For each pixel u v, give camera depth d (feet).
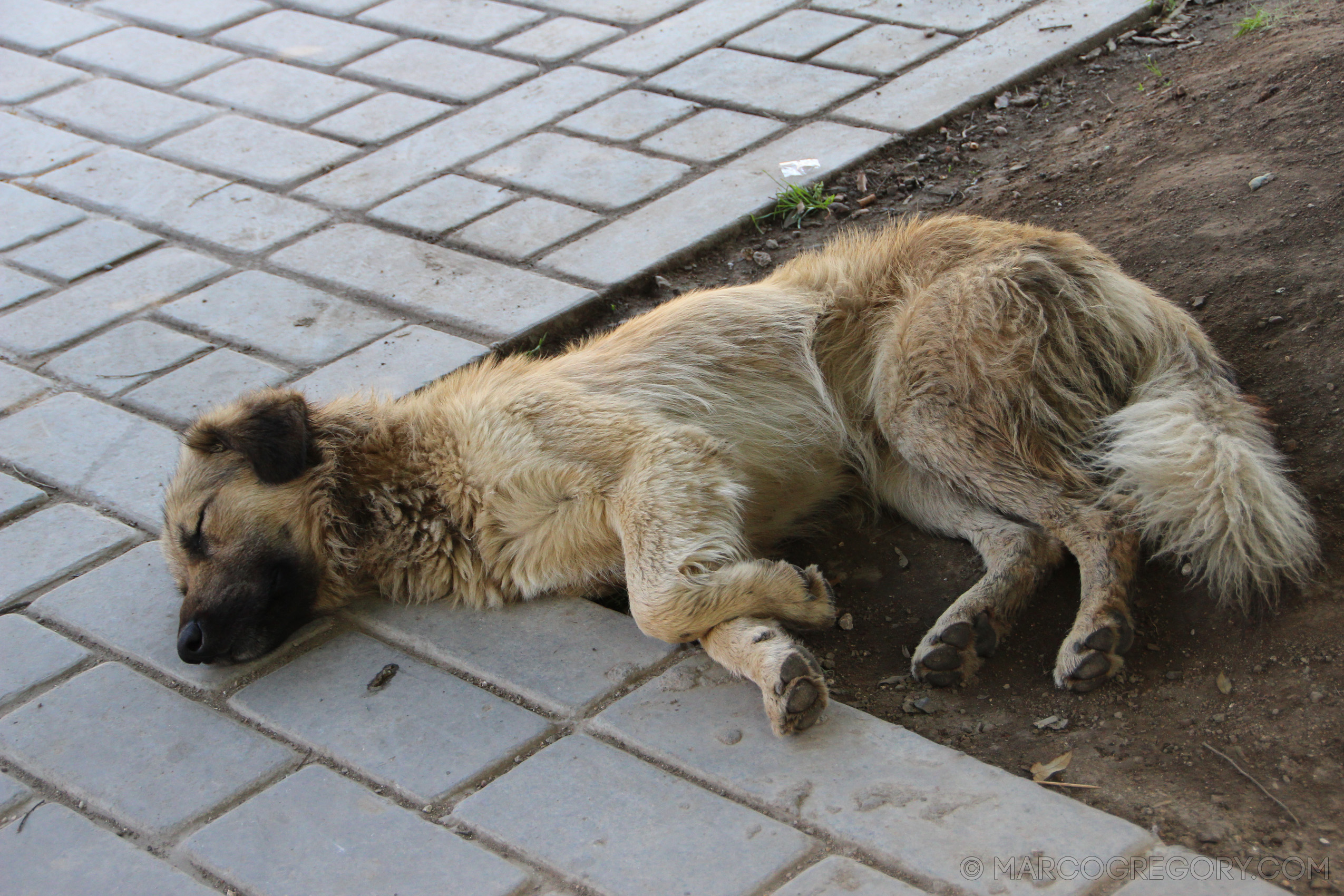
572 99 20.33
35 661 10.40
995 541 10.66
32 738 9.56
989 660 9.80
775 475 11.93
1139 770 8.35
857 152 17.65
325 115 20.53
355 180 18.49
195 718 9.70
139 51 23.41
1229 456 9.63
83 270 16.72
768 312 12.36
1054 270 11.21
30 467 13.01
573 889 7.76
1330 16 17.12
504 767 8.87
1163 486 9.84
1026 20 20.76
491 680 9.80
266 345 14.84
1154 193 14.64
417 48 22.76
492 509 10.63
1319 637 8.96
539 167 18.38
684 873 7.75
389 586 11.14
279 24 24.22
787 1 23.15
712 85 20.18
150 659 10.37
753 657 9.11
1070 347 10.96
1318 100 14.83
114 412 13.83
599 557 10.69
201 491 10.86
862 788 8.25
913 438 11.10
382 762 8.99
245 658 10.37
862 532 11.98
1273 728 8.43
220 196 18.37
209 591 10.40
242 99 21.29
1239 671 9.00
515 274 15.87
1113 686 9.21
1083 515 10.11
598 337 13.61
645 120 19.38
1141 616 9.78
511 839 8.15
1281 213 13.21
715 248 16.30
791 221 16.57
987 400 10.69
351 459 11.27
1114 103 17.70
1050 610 10.25
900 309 11.87
